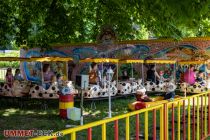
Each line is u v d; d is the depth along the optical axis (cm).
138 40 2070
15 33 1752
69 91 1184
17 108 1395
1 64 3238
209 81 1797
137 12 1220
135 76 2008
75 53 2202
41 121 1123
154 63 1908
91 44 2161
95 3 1891
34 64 2189
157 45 2034
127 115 487
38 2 1767
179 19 484
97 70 1545
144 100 1280
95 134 936
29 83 1423
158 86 1762
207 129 865
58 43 2131
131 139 860
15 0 1777
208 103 858
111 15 1870
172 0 459
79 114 1144
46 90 1359
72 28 1931
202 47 1928
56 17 1822
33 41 1869
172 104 659
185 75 1750
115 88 1527
